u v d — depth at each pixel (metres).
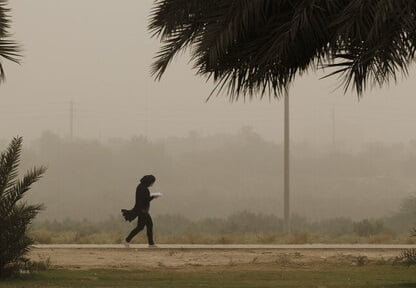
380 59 26.77
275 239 61.78
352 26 25.47
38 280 32.19
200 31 27.28
